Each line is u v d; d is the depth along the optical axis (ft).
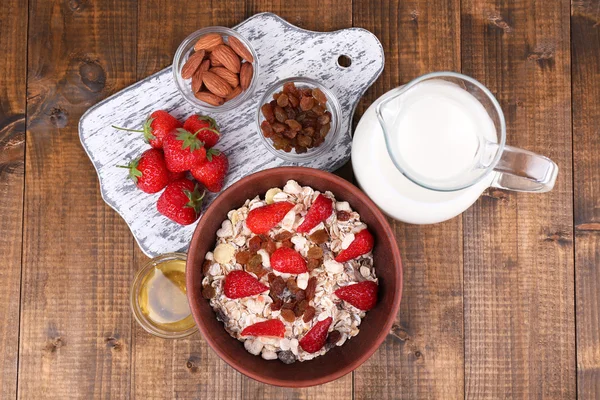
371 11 2.19
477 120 1.76
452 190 1.73
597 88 2.20
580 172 2.19
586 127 2.19
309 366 1.94
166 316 2.14
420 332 2.18
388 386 2.18
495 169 1.79
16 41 2.18
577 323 2.19
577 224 2.19
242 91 2.08
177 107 2.14
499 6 2.19
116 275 2.18
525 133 2.19
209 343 1.83
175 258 2.11
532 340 2.19
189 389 2.17
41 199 2.18
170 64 2.18
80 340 2.17
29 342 2.17
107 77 2.18
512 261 2.19
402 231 2.19
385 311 1.88
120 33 2.18
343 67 2.14
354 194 1.87
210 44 2.05
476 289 2.18
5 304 2.18
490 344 2.18
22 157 2.18
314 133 2.05
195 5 2.18
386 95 1.84
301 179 1.95
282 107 2.04
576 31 2.20
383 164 1.86
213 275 1.94
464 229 2.18
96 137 2.13
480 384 2.18
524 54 2.19
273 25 2.13
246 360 1.89
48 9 2.18
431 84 1.79
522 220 2.19
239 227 1.96
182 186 2.05
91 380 2.17
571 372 2.19
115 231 2.18
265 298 1.91
